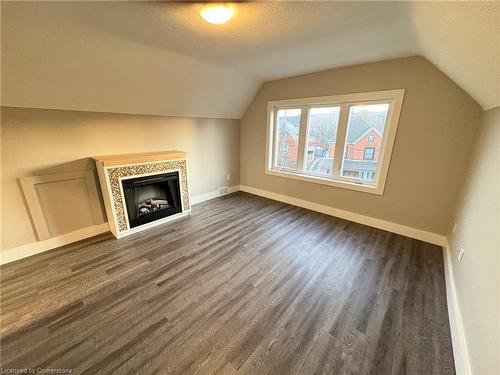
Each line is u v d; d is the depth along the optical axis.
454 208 2.37
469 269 1.46
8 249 2.15
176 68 2.59
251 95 3.88
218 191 4.33
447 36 1.35
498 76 1.24
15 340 1.38
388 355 1.30
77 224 2.56
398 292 1.80
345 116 3.00
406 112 2.50
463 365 1.15
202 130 3.78
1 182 2.04
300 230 2.89
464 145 2.24
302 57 2.50
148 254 2.32
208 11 1.48
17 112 2.04
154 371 1.20
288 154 3.88
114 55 2.09
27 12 1.44
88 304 1.65
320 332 1.44
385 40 2.00
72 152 2.43
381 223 2.94
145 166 2.73
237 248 2.45
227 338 1.39
